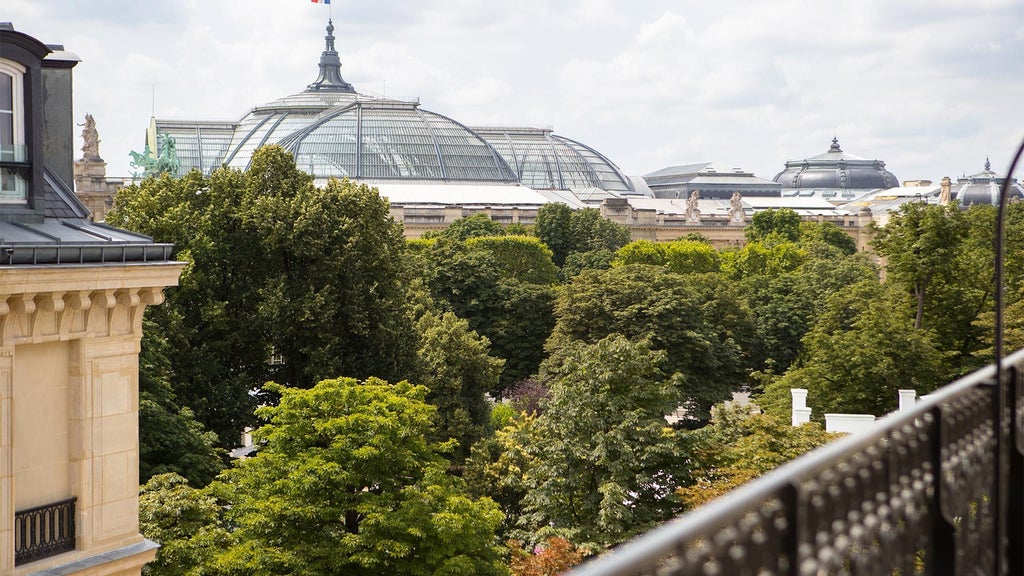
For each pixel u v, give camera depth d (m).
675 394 48.66
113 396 25.67
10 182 24.81
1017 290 84.50
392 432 41.59
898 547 8.48
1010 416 11.40
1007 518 11.38
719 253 191.88
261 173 74.81
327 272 68.56
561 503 46.59
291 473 40.06
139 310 26.00
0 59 24.09
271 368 70.62
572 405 47.00
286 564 38.31
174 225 68.06
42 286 23.34
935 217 83.25
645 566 5.02
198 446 52.16
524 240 159.25
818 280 134.75
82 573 24.78
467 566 38.72
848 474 7.63
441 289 113.44
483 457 58.75
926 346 77.56
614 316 101.19
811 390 78.31
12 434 23.39
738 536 5.79
